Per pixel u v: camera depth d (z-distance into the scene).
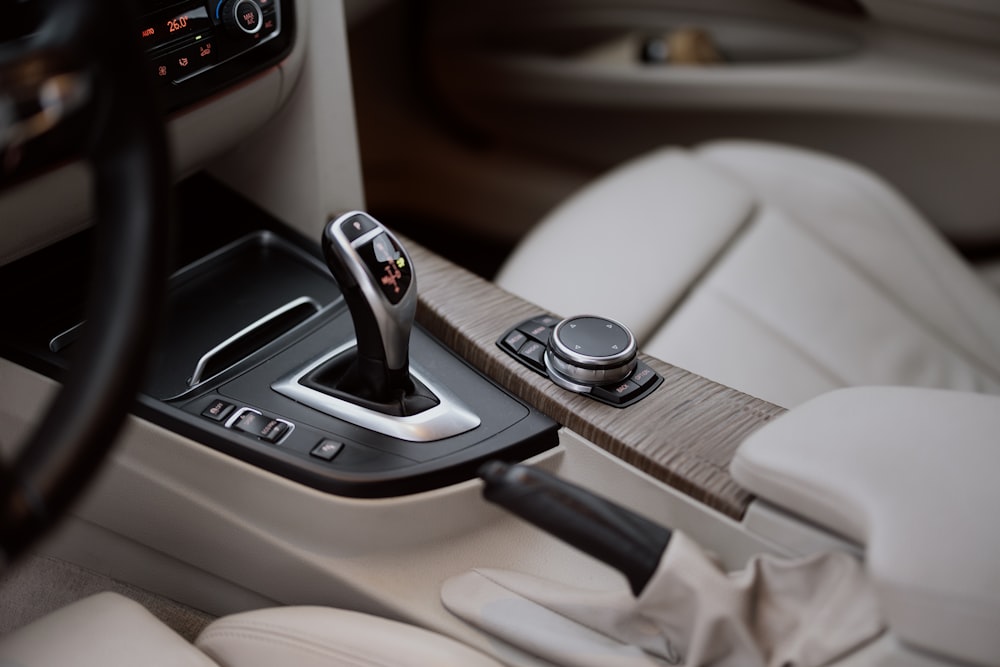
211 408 0.74
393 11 1.64
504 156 1.75
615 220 1.12
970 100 1.39
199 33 0.75
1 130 0.40
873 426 0.59
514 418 0.74
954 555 0.50
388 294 0.68
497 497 0.55
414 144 1.78
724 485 0.65
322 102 0.90
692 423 0.71
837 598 0.56
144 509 0.79
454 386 0.77
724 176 1.19
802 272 1.08
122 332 0.44
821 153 1.54
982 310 1.13
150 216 0.45
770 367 0.97
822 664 0.54
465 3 1.67
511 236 1.78
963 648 0.48
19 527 0.40
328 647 0.63
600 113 1.65
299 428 0.73
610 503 0.58
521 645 0.65
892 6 1.42
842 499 0.55
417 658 0.61
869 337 1.04
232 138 0.87
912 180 1.49
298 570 0.73
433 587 0.71
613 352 0.73
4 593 0.89
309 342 0.81
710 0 1.58
